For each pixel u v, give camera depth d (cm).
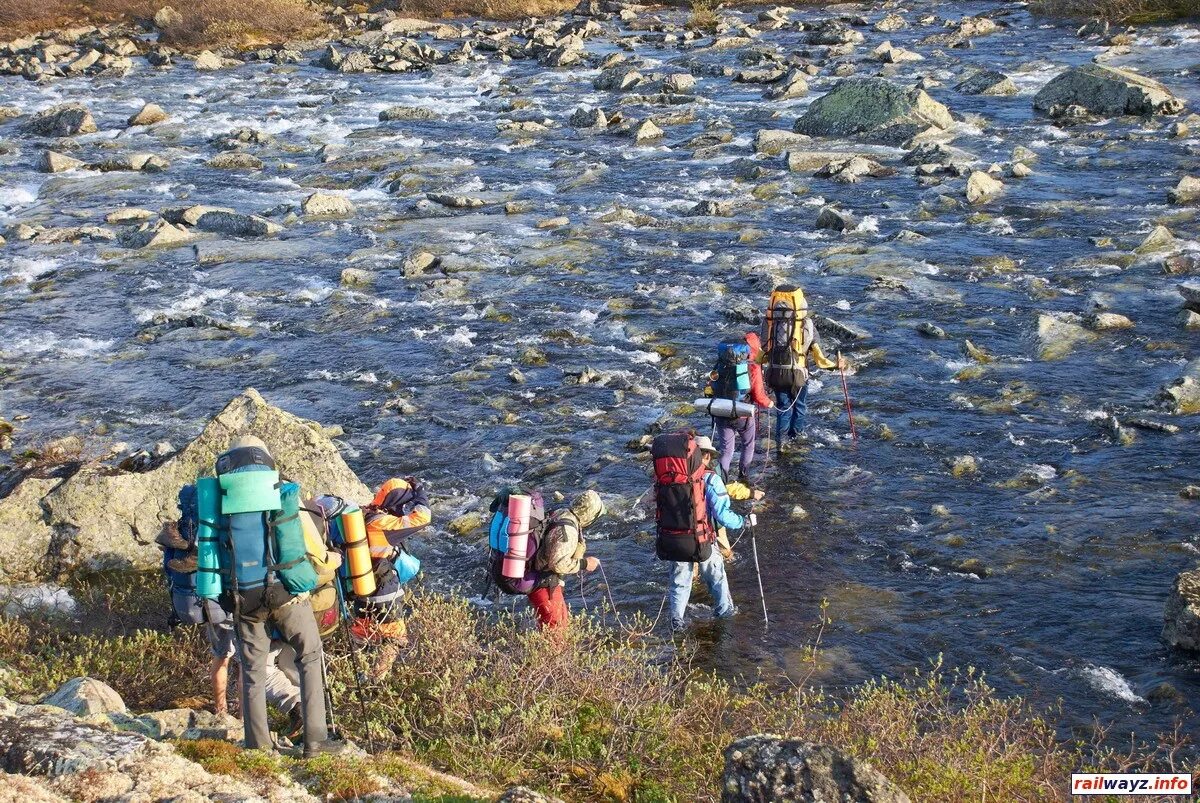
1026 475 1132
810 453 1215
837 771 535
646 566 1012
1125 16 4384
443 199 2447
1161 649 840
